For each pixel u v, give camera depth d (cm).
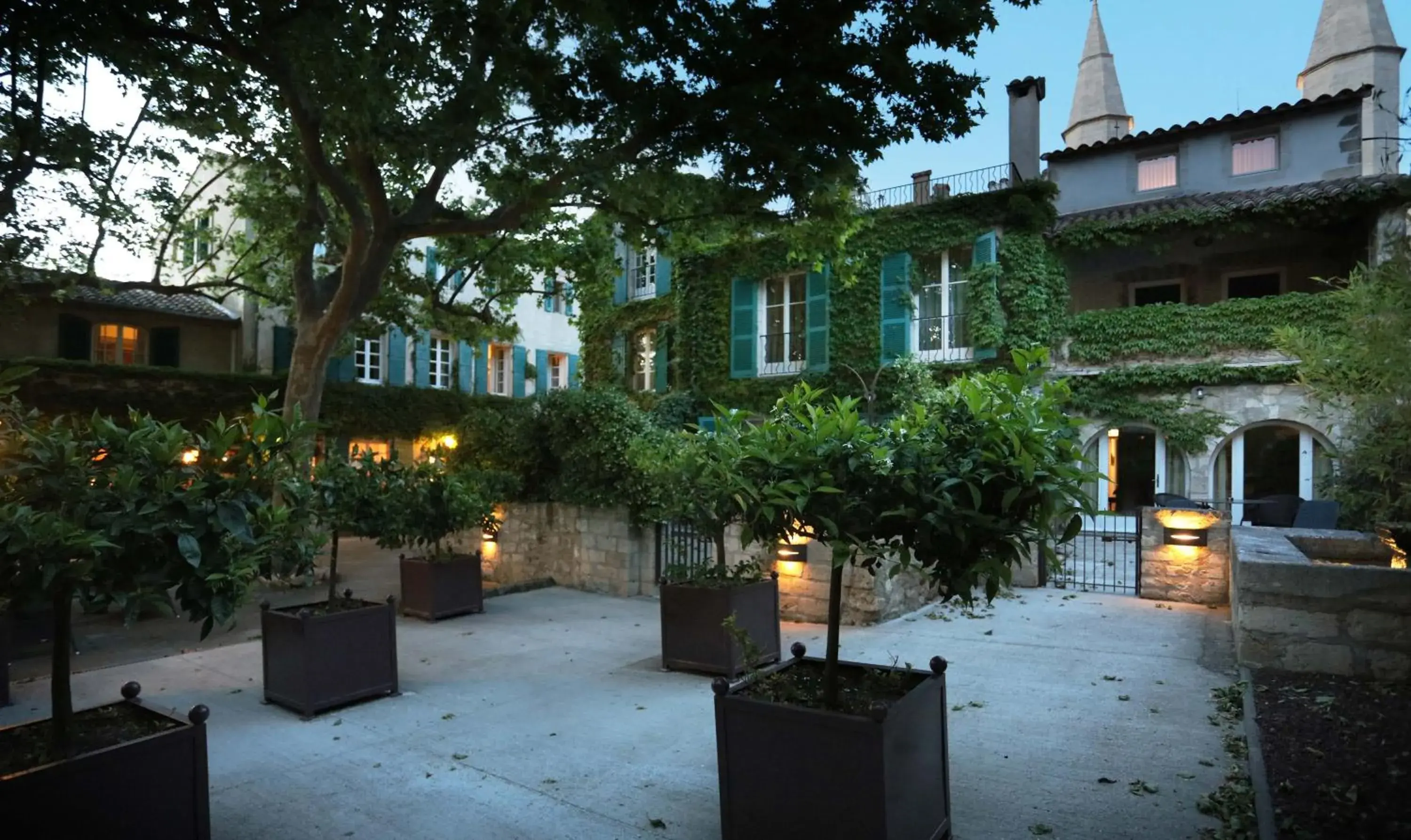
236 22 782
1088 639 740
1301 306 1390
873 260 1705
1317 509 1137
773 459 350
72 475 325
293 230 1313
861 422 351
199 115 1031
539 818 394
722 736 346
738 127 889
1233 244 1586
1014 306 1570
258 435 381
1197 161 1714
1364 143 1828
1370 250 1359
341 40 773
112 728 356
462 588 945
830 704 343
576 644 793
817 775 320
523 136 974
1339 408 859
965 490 320
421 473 905
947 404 349
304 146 1047
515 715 562
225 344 1980
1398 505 729
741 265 1861
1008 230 1585
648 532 1087
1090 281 1775
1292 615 604
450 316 1675
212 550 339
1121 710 532
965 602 334
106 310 1784
